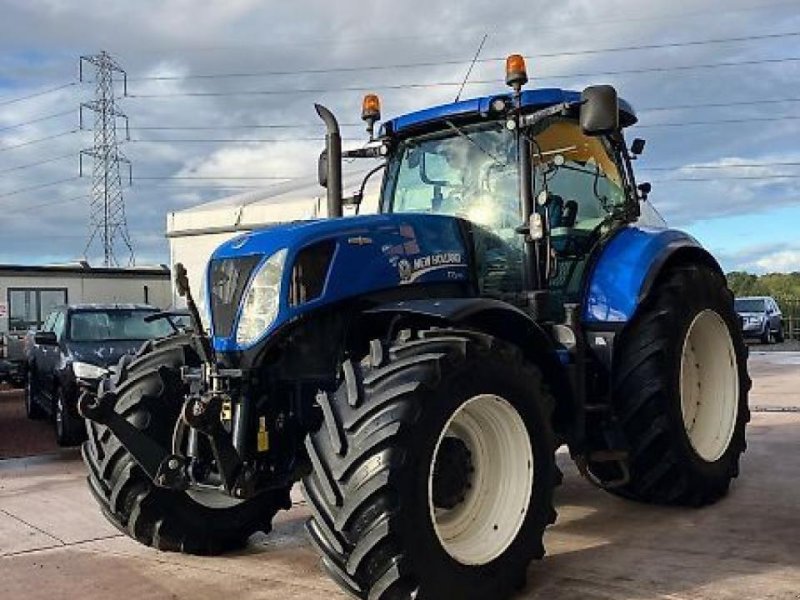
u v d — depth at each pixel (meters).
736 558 4.37
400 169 5.55
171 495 4.61
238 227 21.00
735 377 5.75
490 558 3.80
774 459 6.91
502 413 3.97
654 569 4.23
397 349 3.74
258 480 3.98
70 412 9.00
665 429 5.04
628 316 4.97
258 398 4.03
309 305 4.03
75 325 9.86
